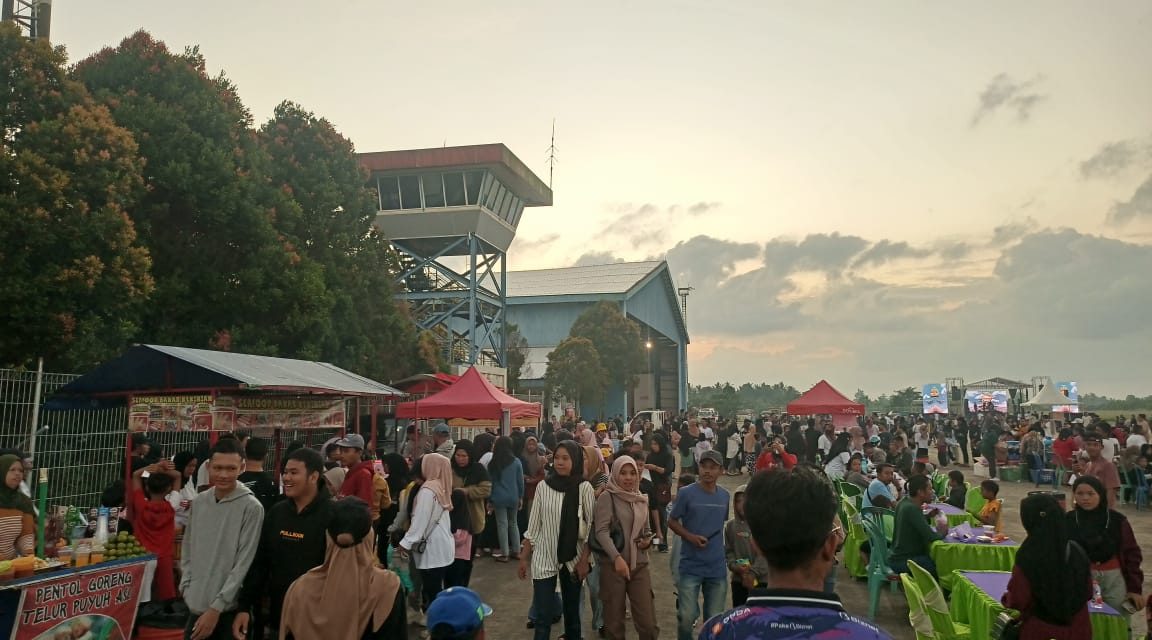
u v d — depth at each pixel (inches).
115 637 216.8
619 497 240.2
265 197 798.5
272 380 341.1
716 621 77.4
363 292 948.6
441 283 1579.7
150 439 488.7
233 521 183.9
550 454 566.9
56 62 591.8
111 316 579.2
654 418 1867.6
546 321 2620.6
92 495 424.8
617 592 235.5
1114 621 216.7
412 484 306.0
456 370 1206.9
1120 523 229.5
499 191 1581.0
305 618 139.7
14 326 514.3
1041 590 174.6
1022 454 987.3
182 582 186.1
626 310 2524.6
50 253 533.6
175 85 736.3
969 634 245.1
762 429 1189.7
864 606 360.8
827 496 79.9
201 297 730.8
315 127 952.9
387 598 144.0
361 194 980.6
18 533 236.1
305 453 179.8
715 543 249.8
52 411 406.0
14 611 192.1
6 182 522.0
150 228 680.4
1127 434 970.7
